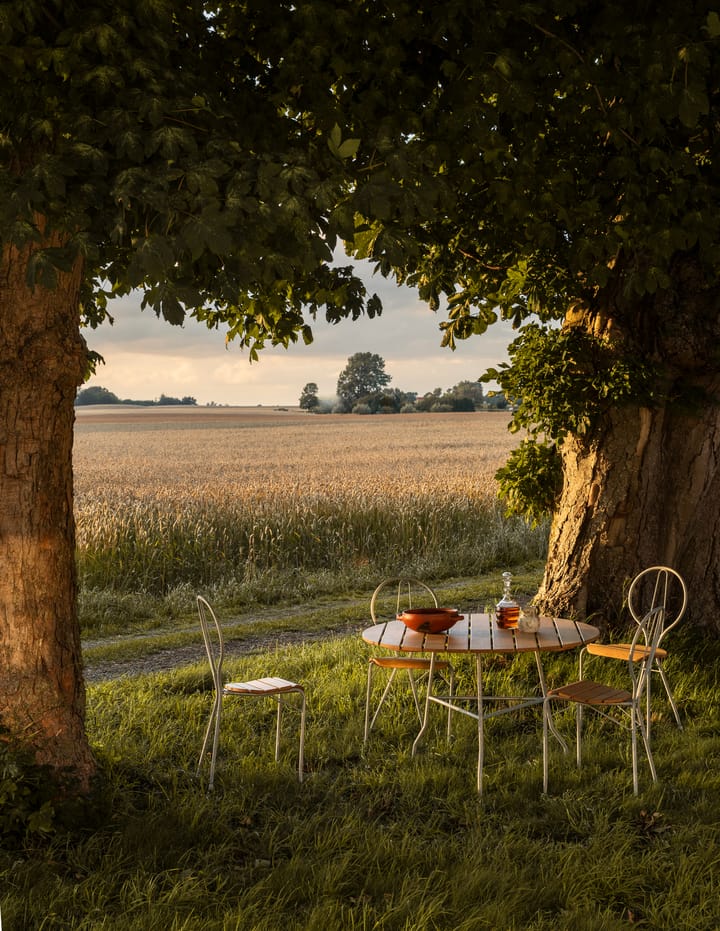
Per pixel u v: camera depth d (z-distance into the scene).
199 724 6.30
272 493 17.77
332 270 5.53
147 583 12.70
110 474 27.11
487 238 7.35
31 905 3.62
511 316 8.56
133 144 3.45
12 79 3.92
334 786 5.14
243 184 3.45
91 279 7.15
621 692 5.39
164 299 3.30
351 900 3.84
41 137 3.94
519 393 7.66
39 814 4.14
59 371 4.45
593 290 8.00
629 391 7.27
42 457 4.47
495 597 12.11
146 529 13.66
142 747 5.63
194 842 4.36
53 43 3.99
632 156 6.01
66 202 3.57
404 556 14.98
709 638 7.94
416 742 5.70
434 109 5.30
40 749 4.43
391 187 3.61
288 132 5.44
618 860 4.14
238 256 3.67
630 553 7.85
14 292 4.33
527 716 6.44
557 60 5.34
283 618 11.20
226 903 3.77
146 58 3.78
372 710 6.67
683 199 5.89
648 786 5.12
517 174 5.93
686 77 4.91
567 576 8.01
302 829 4.50
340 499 16.64
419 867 4.15
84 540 13.04
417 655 7.46
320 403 106.75
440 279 8.02
